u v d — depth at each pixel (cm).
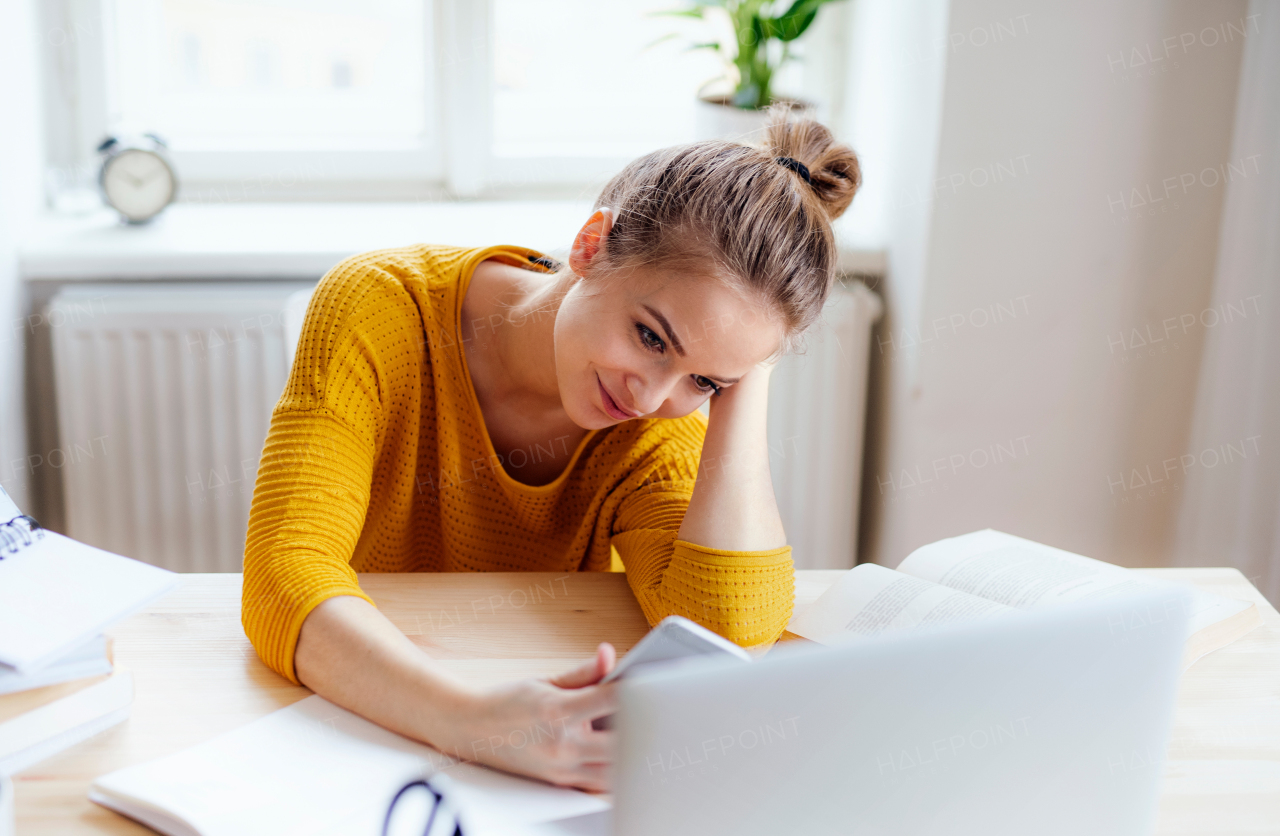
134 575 75
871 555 202
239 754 71
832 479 190
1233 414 165
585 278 93
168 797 65
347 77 210
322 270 176
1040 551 104
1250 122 158
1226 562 168
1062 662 55
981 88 160
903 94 178
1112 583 94
